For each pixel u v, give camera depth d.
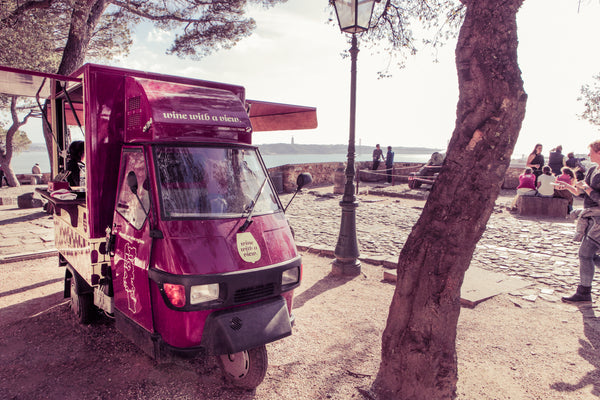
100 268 4.03
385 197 16.23
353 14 5.89
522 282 6.20
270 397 3.41
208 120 3.83
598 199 5.07
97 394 3.43
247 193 3.80
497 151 2.70
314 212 12.91
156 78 4.27
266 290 3.38
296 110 6.33
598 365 3.89
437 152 17.44
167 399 3.37
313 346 4.32
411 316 3.05
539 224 10.62
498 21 2.61
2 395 3.41
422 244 2.96
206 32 14.63
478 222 2.81
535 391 3.48
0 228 10.51
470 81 2.70
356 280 6.54
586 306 5.31
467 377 3.71
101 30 15.89
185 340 3.13
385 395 3.21
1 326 4.82
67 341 4.43
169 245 3.17
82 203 4.36
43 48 12.70
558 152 14.45
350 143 6.61
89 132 3.92
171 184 3.48
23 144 41.03
